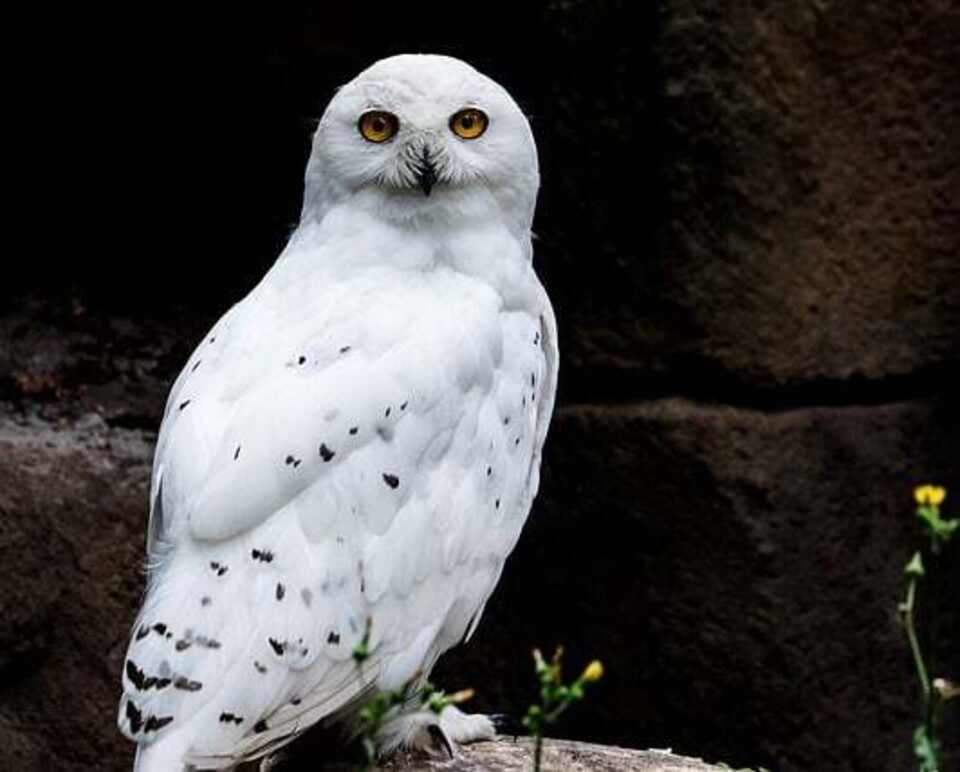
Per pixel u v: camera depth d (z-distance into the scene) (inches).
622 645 474.3
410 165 335.9
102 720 449.1
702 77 456.4
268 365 325.1
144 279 524.1
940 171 474.0
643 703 474.0
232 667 304.8
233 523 310.3
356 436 319.3
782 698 466.3
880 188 468.4
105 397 485.7
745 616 463.8
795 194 461.1
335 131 342.3
